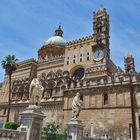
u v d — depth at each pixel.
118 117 47.81
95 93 53.41
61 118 58.56
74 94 56.81
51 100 63.91
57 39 94.50
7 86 84.19
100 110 50.97
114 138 43.44
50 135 21.11
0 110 77.44
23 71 84.31
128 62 75.19
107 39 68.94
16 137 15.80
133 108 47.19
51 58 81.75
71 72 73.31
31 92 18.48
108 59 64.81
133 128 45.28
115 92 50.41
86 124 51.59
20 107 71.19
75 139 24.02
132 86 48.97
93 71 62.09
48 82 69.12
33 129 16.89
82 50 74.06
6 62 60.69
